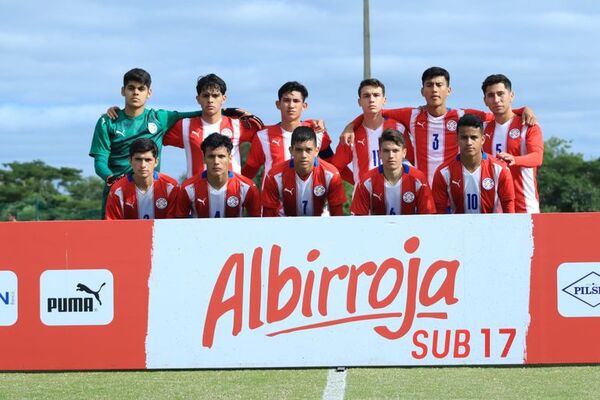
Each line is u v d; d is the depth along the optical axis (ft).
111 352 21.76
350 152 29.91
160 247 21.80
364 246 21.74
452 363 21.66
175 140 29.99
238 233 21.83
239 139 30.07
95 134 29.45
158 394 21.91
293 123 29.73
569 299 21.56
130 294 21.77
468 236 21.66
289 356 21.74
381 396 21.11
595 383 22.84
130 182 26.61
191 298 21.77
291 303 21.79
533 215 21.59
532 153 28.27
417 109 29.99
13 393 22.29
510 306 21.59
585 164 207.72
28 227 21.80
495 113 29.09
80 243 21.79
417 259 21.68
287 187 26.91
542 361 21.56
